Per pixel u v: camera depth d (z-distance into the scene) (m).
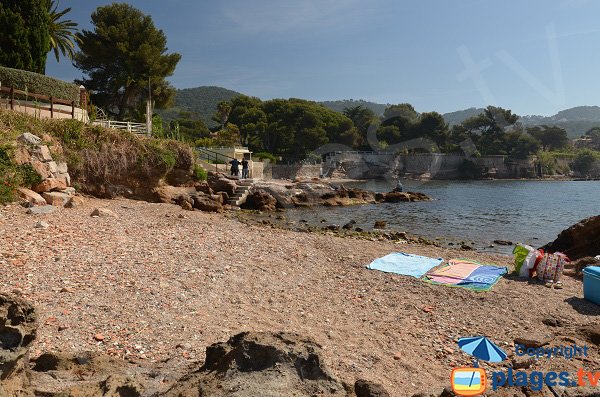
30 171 14.28
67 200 14.90
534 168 79.69
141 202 20.05
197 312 6.86
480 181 71.50
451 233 20.61
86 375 3.78
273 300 8.02
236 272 9.41
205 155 41.94
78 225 11.62
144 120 38.78
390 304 8.38
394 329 7.12
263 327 6.56
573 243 13.89
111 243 10.25
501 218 26.55
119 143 20.33
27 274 7.40
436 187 59.62
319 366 3.19
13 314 3.01
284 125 81.62
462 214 28.53
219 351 3.46
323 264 11.17
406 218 26.14
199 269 9.17
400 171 68.75
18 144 14.44
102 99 45.06
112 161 19.72
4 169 13.12
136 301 6.92
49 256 8.54
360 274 10.45
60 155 17.12
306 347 3.31
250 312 7.23
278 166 62.44
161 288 7.67
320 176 66.00
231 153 43.09
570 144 89.50
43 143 15.97
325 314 7.59
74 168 18.41
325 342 6.26
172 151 23.52
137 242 10.75
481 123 67.19
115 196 19.88
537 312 8.16
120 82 42.56
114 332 5.71
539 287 9.80
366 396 3.16
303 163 70.81
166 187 22.78
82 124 19.66
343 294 8.86
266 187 30.50
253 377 2.99
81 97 24.48
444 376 5.48
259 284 8.85
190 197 22.62
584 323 7.65
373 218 25.94
